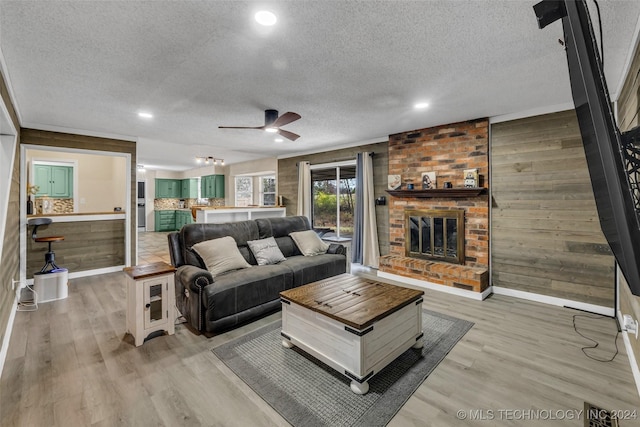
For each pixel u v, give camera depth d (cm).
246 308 296
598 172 116
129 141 496
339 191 595
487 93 304
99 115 375
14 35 195
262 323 302
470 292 372
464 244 411
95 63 236
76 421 167
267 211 622
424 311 328
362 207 530
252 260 375
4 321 248
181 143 563
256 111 361
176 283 315
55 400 183
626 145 118
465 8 170
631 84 223
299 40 204
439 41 206
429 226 446
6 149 319
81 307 338
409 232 467
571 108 330
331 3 165
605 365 223
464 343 257
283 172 714
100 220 483
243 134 483
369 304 223
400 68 247
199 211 531
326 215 624
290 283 342
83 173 668
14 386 196
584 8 105
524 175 363
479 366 222
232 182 912
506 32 195
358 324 188
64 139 438
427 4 166
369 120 400
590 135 116
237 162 873
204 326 274
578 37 107
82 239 468
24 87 283
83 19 179
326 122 411
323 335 215
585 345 253
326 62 236
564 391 193
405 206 471
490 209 391
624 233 107
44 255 415
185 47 213
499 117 379
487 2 165
